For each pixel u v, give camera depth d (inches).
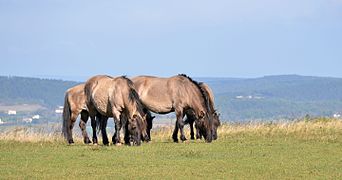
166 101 1162.6
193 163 858.1
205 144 1092.5
